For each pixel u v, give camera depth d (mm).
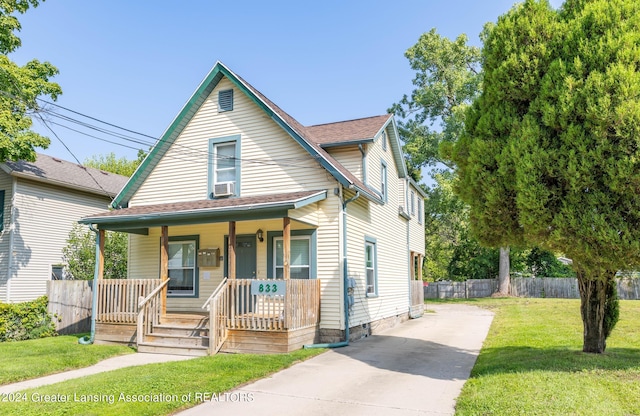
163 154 14375
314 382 7730
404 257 19250
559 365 7711
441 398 6734
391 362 9422
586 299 8812
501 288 31359
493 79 8508
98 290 12297
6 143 14289
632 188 6605
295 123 14547
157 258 14602
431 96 33438
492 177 8148
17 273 17312
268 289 10242
